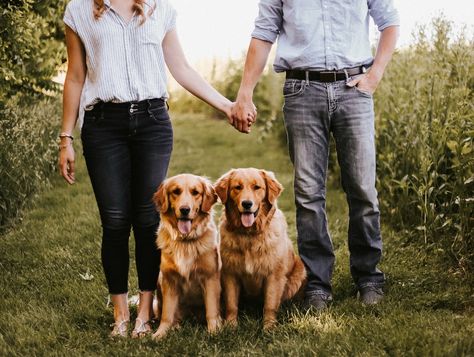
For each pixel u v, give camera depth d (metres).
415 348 2.87
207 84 3.75
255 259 3.62
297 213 3.89
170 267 3.53
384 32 3.71
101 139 3.31
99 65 3.27
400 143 5.98
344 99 3.65
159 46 3.40
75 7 3.30
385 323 3.22
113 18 3.28
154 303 3.94
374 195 3.84
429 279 4.12
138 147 3.37
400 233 5.34
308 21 3.62
